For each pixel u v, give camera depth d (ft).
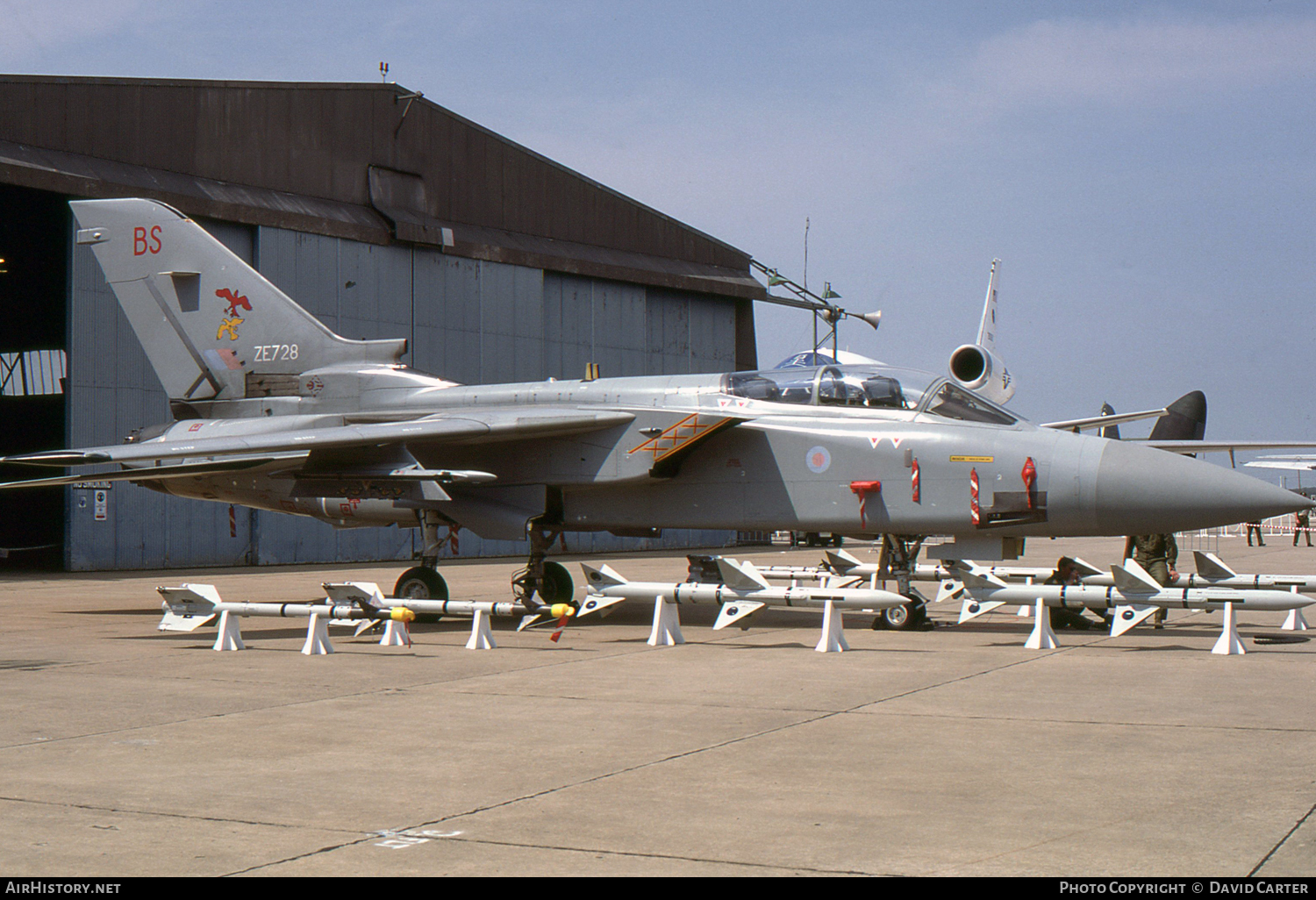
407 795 17.16
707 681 28.60
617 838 14.92
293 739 21.36
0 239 101.35
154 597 60.64
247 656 34.22
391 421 47.44
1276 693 26.22
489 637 36.14
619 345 124.88
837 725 22.58
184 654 34.68
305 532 99.86
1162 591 34.27
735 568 36.19
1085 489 36.99
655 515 44.14
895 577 40.98
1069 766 18.88
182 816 16.01
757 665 31.58
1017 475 37.83
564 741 21.07
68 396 84.33
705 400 43.73
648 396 44.91
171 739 21.31
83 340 85.20
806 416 42.01
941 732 21.74
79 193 82.43
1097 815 15.85
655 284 126.93
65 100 84.12
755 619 45.55
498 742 21.01
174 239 52.80
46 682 28.76
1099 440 38.22
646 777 18.22
